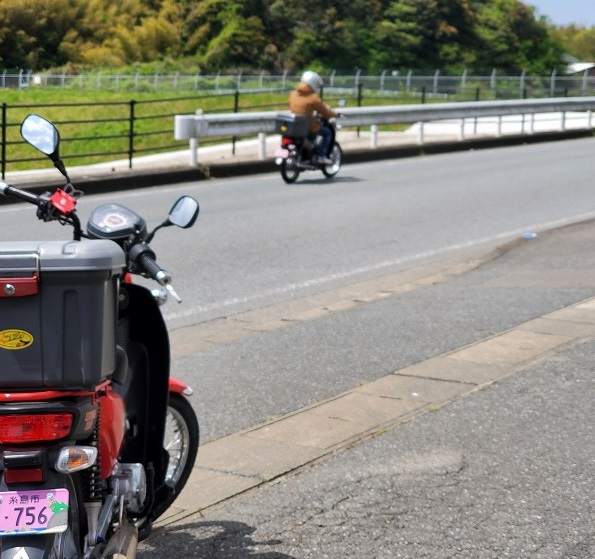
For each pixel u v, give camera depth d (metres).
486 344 8.57
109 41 112.88
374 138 27.16
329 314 9.89
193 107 66.50
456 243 14.06
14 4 109.56
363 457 6.02
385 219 16.09
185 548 4.85
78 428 3.43
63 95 74.88
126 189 19.52
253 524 5.11
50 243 3.49
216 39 107.50
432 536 4.98
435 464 5.90
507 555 4.79
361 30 110.31
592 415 6.78
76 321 3.42
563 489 5.56
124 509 3.94
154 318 4.26
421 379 7.59
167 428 5.27
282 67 107.38
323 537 4.97
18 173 19.91
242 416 6.80
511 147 31.42
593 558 4.76
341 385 7.51
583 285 10.94
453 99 73.75
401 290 11.04
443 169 23.95
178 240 13.73
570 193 19.45
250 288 11.04
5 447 3.38
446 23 112.81
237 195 18.80
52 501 3.33
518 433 6.43
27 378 3.42
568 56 125.75
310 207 17.28
